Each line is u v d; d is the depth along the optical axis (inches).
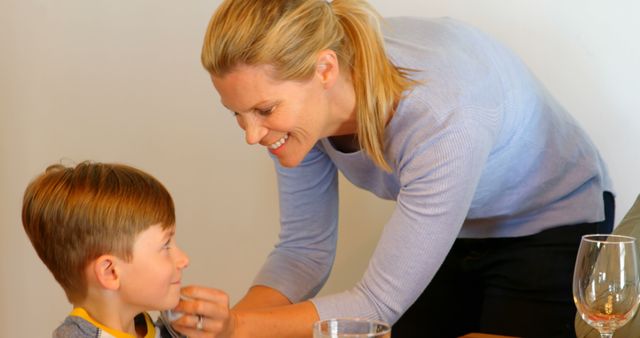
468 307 73.2
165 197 51.3
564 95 84.6
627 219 56.0
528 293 67.1
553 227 65.9
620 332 49.7
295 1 50.0
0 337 104.9
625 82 82.4
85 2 97.8
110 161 100.3
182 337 51.9
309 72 50.0
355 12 53.0
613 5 81.5
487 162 60.5
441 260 53.4
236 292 99.8
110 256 49.3
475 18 85.6
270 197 96.1
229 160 96.9
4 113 101.7
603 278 43.2
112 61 98.3
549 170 63.7
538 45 84.4
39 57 100.0
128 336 49.6
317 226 66.4
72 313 50.0
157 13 96.0
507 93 58.1
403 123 53.0
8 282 104.0
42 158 101.8
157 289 49.9
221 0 93.9
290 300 63.1
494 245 68.9
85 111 100.0
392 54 54.7
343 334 37.2
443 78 53.4
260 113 51.1
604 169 69.3
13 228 103.3
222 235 99.0
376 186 62.9
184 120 97.4
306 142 53.1
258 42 48.3
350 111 53.8
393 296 53.1
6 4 99.7
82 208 49.1
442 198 51.5
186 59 96.0
